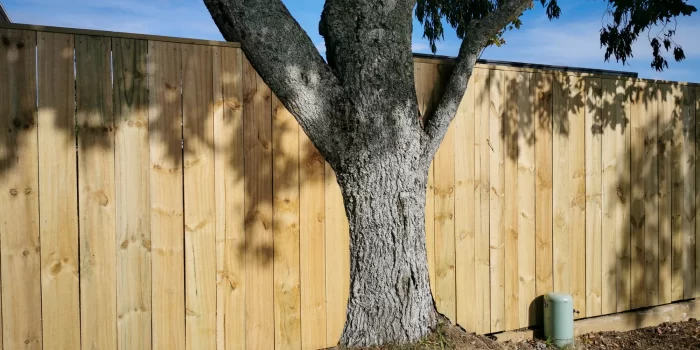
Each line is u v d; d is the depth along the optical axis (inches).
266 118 158.7
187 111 148.7
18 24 130.7
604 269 210.2
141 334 144.4
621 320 211.0
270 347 159.8
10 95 130.6
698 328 214.7
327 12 143.8
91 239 138.8
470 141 183.6
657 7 251.3
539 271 197.2
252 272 157.3
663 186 223.5
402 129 144.0
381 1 140.5
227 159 153.9
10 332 131.7
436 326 155.6
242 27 135.9
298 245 163.5
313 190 165.5
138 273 143.9
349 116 140.0
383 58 140.6
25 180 132.5
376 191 143.6
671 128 225.3
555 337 189.6
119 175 141.4
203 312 151.4
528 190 194.4
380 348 145.1
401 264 147.3
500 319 190.5
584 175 205.2
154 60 144.6
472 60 156.1
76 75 136.6
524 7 155.5
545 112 197.2
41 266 134.1
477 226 185.3
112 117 140.5
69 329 136.9
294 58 136.5
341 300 169.9
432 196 177.8
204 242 151.3
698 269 232.8
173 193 147.6
